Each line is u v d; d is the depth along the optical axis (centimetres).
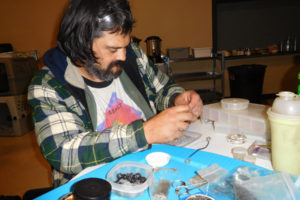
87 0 73
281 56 419
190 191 62
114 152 73
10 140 315
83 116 92
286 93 66
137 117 111
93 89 101
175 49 348
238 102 104
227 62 414
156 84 127
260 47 425
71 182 65
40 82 87
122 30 73
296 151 64
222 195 59
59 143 75
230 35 419
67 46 80
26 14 374
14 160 260
